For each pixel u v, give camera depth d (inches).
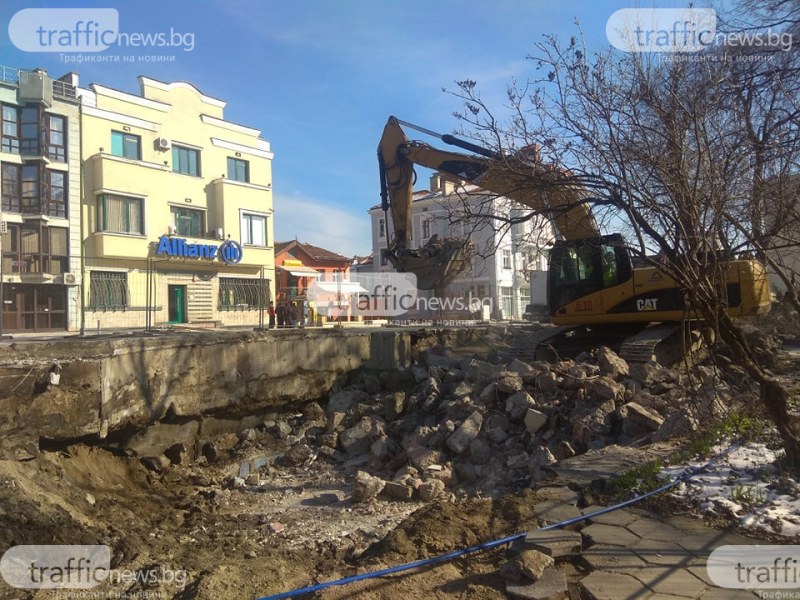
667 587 149.0
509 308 1334.9
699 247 199.9
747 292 455.8
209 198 1182.9
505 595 153.3
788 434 217.5
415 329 627.8
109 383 335.0
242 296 792.9
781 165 223.0
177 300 1031.6
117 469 353.1
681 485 215.8
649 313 500.4
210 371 430.6
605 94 214.7
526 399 375.2
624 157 210.8
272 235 1274.6
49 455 303.0
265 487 364.5
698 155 195.3
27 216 916.6
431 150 515.5
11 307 837.2
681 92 212.2
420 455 364.8
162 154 1089.4
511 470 334.3
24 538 225.3
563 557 170.1
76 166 971.9
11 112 920.3
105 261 647.8
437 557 179.0
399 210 537.0
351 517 299.3
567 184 230.4
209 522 292.4
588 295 525.0
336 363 542.6
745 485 209.5
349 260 1825.8
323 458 413.1
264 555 229.9
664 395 357.1
